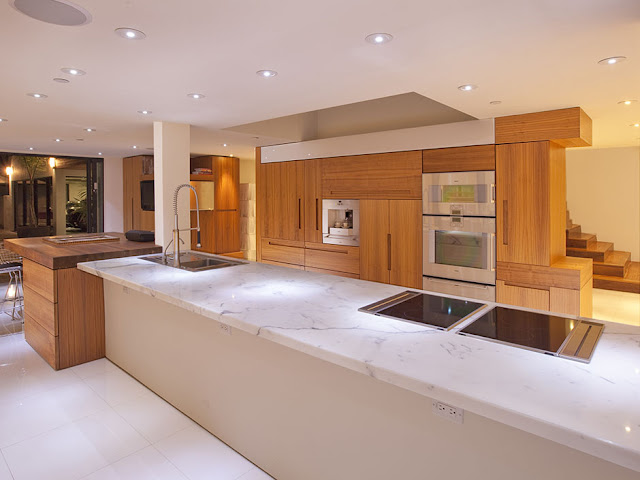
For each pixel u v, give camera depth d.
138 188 7.32
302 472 1.94
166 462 2.19
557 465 1.22
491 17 1.71
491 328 1.68
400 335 1.61
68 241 4.00
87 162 7.44
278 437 2.04
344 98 3.04
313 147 5.16
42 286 3.47
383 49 2.06
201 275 2.79
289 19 1.72
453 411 1.41
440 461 1.46
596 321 1.77
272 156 5.69
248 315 1.86
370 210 4.65
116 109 3.40
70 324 3.36
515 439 1.29
